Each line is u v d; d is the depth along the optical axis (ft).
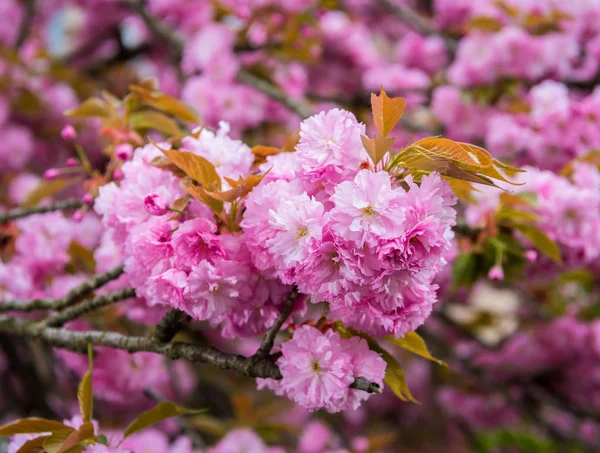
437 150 4.43
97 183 5.30
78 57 11.44
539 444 10.64
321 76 10.41
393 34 12.66
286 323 4.69
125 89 10.46
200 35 8.39
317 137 4.48
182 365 9.41
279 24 8.41
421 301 4.50
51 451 4.64
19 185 8.87
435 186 4.40
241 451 7.23
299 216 4.41
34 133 9.82
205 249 4.54
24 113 9.62
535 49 7.79
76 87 9.88
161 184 4.69
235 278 4.50
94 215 6.75
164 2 9.12
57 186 5.72
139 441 6.81
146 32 10.84
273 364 4.56
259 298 4.58
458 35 10.16
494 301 11.71
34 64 10.07
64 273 5.89
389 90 9.68
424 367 12.03
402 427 11.90
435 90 8.77
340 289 4.41
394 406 11.98
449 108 8.49
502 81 8.04
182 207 4.62
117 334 4.92
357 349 4.53
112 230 4.76
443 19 10.14
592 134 6.65
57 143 9.83
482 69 7.93
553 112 6.68
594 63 8.43
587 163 5.90
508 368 10.13
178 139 4.98
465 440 11.76
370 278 4.40
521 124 7.06
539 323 10.19
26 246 5.76
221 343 8.96
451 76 8.21
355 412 11.62
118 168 5.19
